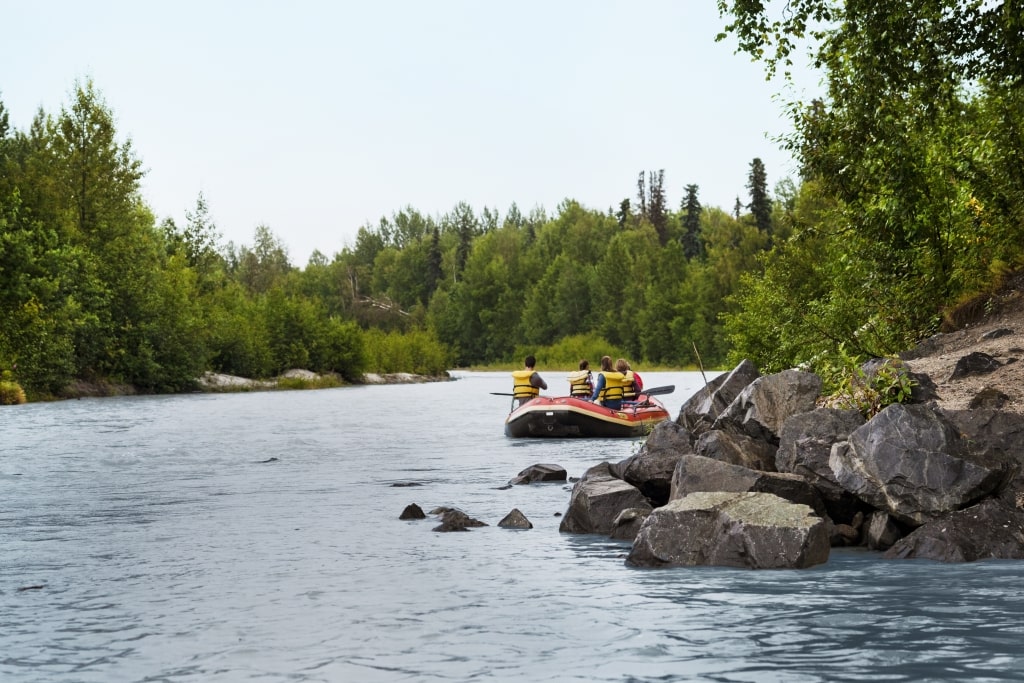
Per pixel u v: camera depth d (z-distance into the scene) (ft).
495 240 448.24
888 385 34.83
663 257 353.92
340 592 21.93
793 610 19.90
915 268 55.67
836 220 65.67
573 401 68.74
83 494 38.88
